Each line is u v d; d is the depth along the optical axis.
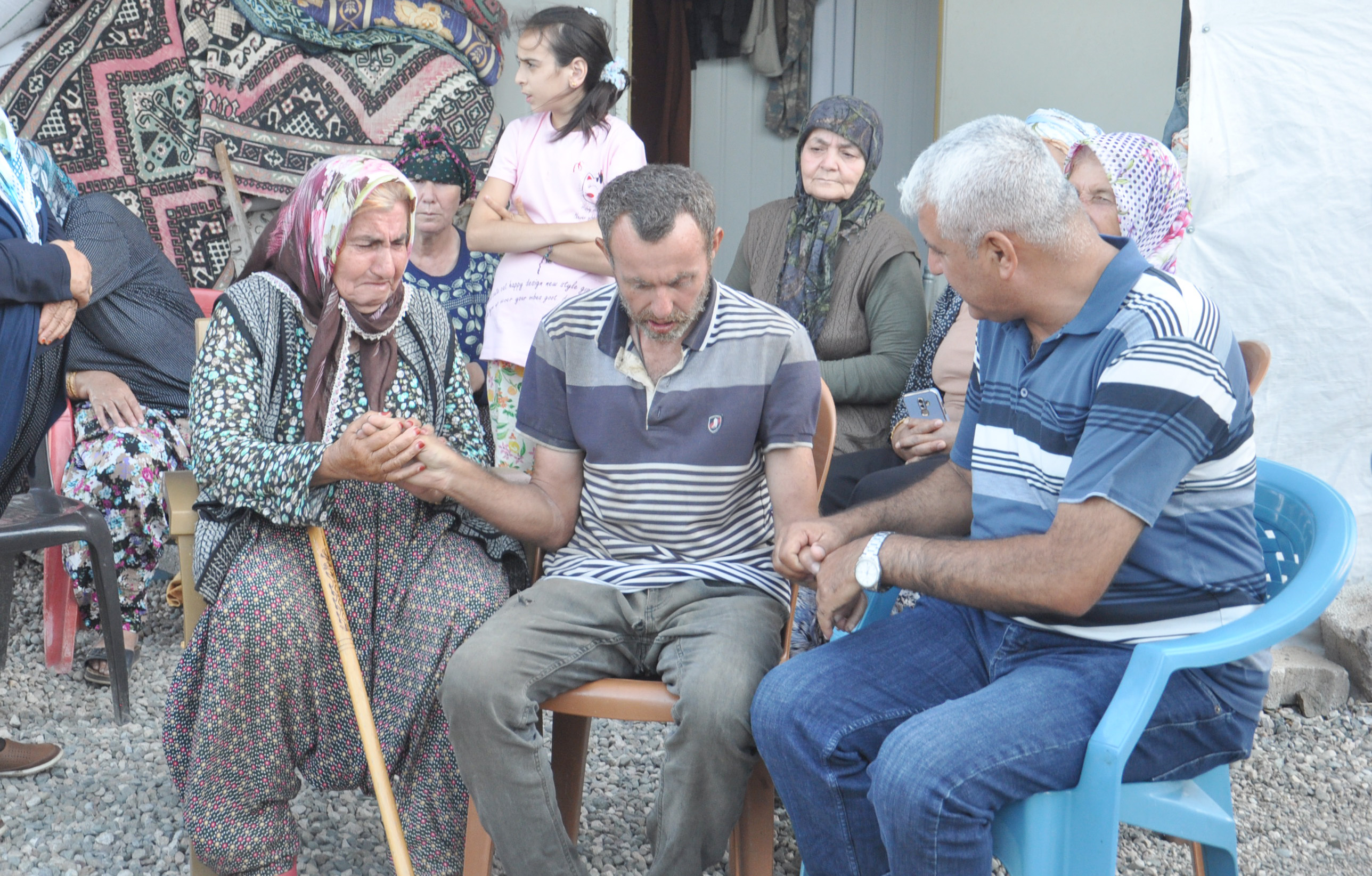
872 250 3.30
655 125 5.82
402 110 4.27
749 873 2.04
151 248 3.43
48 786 2.64
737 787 1.94
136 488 3.21
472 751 1.95
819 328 3.33
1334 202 3.19
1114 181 2.45
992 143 1.70
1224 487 1.76
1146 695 1.64
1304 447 3.33
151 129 4.18
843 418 3.28
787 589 2.22
